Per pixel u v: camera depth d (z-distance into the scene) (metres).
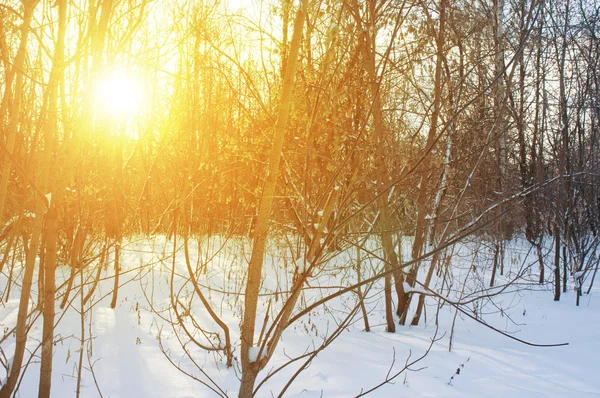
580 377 4.26
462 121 6.00
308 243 2.68
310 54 3.02
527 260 11.09
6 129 4.45
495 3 6.70
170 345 4.88
